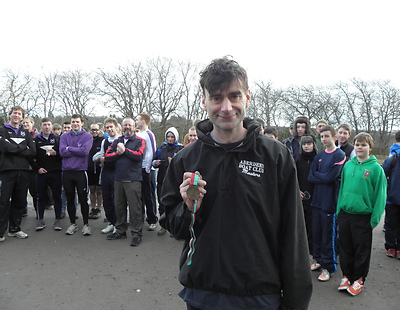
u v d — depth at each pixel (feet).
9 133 16.25
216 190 4.76
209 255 4.74
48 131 17.99
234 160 4.80
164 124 108.47
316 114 112.88
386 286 11.64
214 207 4.76
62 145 16.98
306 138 13.56
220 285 4.64
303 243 4.89
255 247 4.62
